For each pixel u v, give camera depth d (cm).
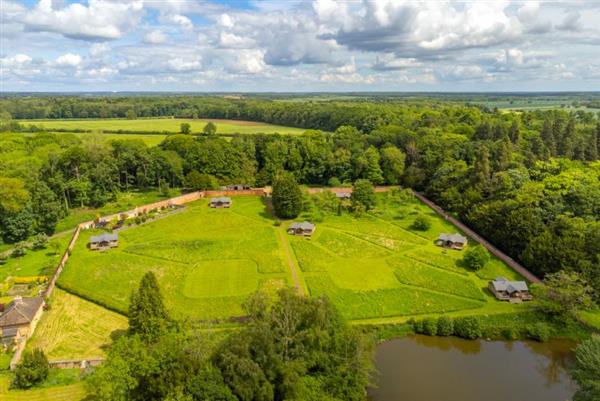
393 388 6431
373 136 18538
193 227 12588
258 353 5581
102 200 14150
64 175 14175
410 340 7675
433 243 11481
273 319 6000
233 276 9575
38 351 6275
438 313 8288
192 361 5322
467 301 8656
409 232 12212
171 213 13662
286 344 5791
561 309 7931
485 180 12950
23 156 15475
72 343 7188
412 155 17025
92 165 14600
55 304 8381
